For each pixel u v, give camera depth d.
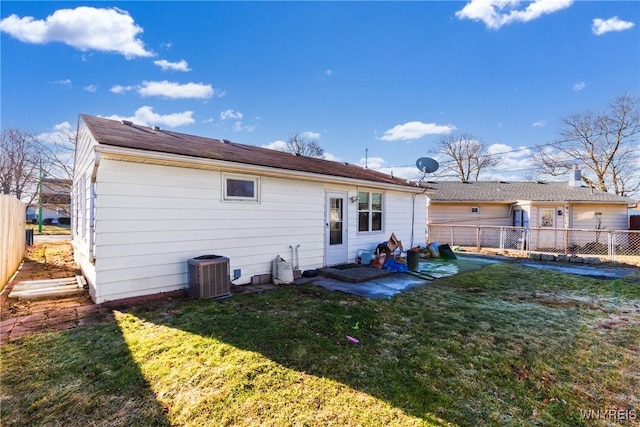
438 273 7.70
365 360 3.01
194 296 4.91
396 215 10.30
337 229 8.22
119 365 2.77
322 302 4.93
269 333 3.57
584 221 15.05
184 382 2.54
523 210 15.41
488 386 2.61
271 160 6.98
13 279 6.17
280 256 6.73
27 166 22.50
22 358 2.86
